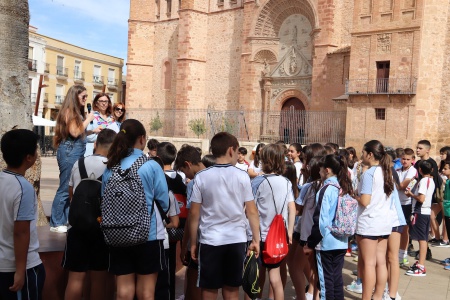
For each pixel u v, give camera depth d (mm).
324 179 7262
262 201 7191
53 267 6879
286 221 7273
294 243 8031
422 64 28531
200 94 47750
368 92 30250
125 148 5543
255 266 6199
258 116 41031
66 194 7914
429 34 28625
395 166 11438
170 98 51250
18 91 8453
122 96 72625
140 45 53062
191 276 7062
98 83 66625
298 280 7703
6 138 4895
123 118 10219
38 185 8992
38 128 43656
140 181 5371
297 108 41031
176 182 7379
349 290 9250
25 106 8594
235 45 45156
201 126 40406
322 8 36156
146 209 5359
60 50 59625
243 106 43031
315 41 36625
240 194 5973
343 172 7078
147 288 5582
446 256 12352
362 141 30469
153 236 5551
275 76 41906
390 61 29516
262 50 42375
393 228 8195
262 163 7555
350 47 32531
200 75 47656
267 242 6957
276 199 7148
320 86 36188
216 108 46812
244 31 43031
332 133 32344
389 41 29625
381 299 7793
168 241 6707
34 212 4879
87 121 7828
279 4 40781
